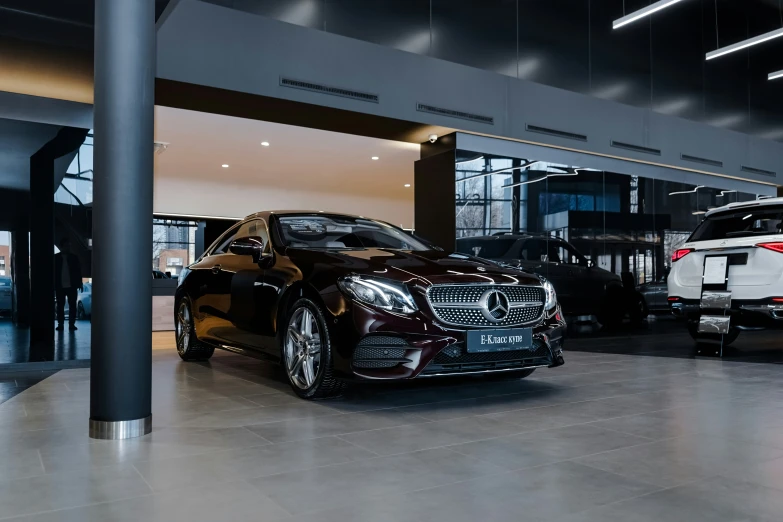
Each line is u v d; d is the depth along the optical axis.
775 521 1.39
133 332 2.19
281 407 2.74
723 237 4.68
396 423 2.42
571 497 1.55
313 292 2.87
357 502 1.52
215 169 10.82
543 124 7.02
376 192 13.38
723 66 9.11
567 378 3.65
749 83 9.47
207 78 4.89
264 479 1.71
